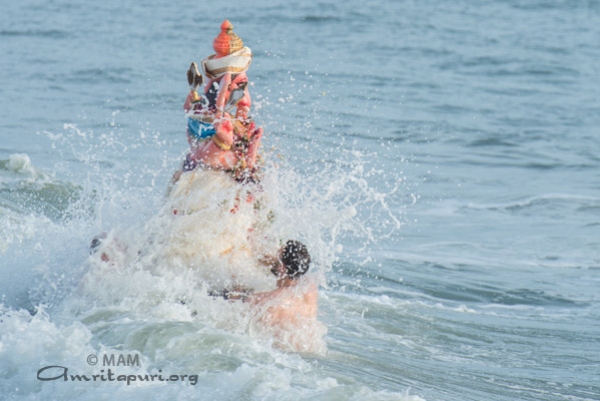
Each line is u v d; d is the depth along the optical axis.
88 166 53.00
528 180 63.53
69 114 73.19
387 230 47.28
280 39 125.44
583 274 42.31
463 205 55.25
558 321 33.81
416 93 92.88
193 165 26.58
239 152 26.55
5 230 32.03
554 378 25.55
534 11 172.88
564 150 73.81
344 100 83.06
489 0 183.75
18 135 63.78
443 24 150.62
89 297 25.12
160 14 151.88
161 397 17.50
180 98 81.62
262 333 24.44
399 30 140.50
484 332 30.67
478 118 83.38
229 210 26.20
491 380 24.39
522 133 78.88
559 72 112.81
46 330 20.73
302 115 72.25
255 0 166.25
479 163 67.75
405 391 21.41
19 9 161.00
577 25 157.12
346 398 17.80
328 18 146.25
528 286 39.25
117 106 77.06
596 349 29.70
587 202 57.97
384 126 74.94
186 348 20.55
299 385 18.97
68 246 27.88
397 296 34.84
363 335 27.62
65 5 167.62
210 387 18.14
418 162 65.19
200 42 122.25
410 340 28.19
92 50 115.19
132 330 21.31
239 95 26.41
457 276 39.88
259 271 26.09
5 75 94.56
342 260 39.47
